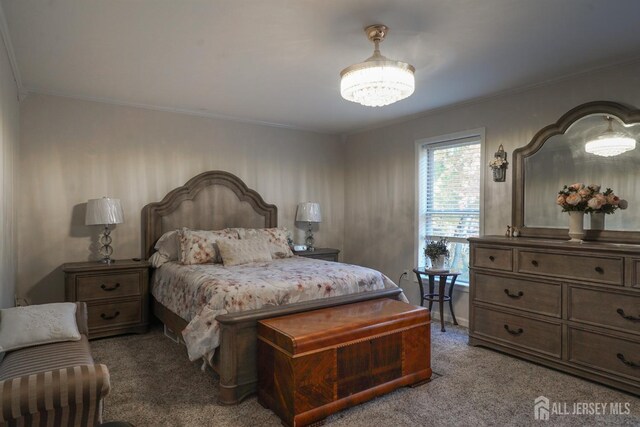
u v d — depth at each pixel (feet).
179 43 8.69
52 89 11.99
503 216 12.30
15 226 11.23
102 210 12.13
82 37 8.36
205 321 8.34
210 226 15.03
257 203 16.17
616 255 8.41
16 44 8.68
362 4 7.07
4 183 8.46
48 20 7.59
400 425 7.18
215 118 15.48
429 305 14.42
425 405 7.89
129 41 8.57
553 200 11.04
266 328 7.85
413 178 15.38
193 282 10.09
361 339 7.89
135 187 13.83
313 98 12.99
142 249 13.93
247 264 12.34
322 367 7.33
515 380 9.02
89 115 13.04
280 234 15.05
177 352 10.80
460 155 13.96
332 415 7.54
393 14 7.43
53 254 12.42
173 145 14.58
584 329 8.94
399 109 14.23
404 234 15.76
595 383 8.80
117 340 11.87
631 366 8.18
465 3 7.04
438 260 13.14
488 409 7.72
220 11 7.30
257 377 8.22
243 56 9.45
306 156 17.92
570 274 9.20
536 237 11.32
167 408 7.75
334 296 9.89
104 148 13.29
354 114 15.03
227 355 7.91
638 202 9.38
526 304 10.08
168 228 14.15
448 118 14.05
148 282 12.96
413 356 8.74
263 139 16.70
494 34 8.27
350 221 18.52
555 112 11.08
